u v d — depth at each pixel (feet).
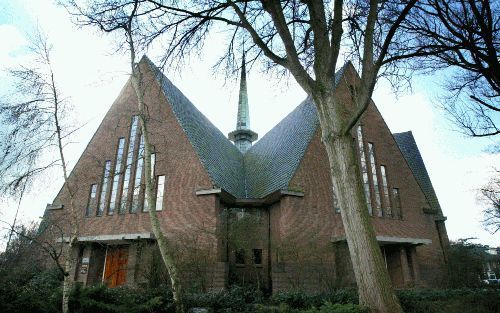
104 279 57.82
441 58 25.57
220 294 36.76
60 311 23.99
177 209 55.77
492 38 22.31
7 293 24.09
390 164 69.21
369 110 71.92
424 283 61.87
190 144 60.49
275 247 55.26
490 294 38.86
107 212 60.08
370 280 20.72
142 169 60.85
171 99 67.77
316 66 27.35
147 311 27.58
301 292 36.68
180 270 43.14
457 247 64.39
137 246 52.65
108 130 66.80
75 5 29.01
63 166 27.63
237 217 53.93
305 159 59.62
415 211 67.77
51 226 45.70
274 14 28.45
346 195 23.26
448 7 22.71
